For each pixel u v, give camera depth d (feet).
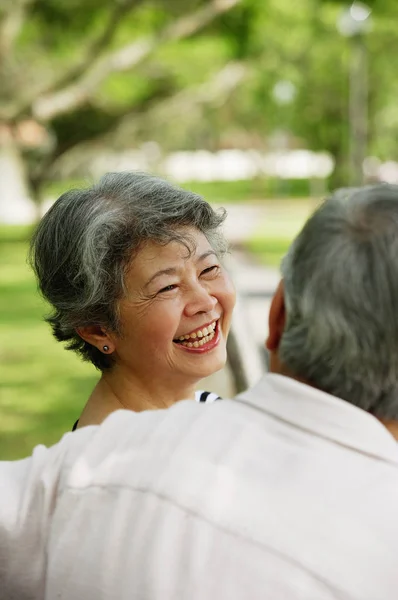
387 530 5.26
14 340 51.08
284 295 5.81
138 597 5.39
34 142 136.56
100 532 5.71
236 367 22.89
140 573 5.43
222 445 5.70
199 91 121.70
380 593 5.12
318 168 221.05
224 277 8.41
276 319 6.00
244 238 113.60
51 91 71.72
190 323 8.14
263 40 84.79
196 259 8.14
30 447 29.07
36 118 71.97
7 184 177.47
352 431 5.49
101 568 5.59
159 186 8.17
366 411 5.59
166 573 5.36
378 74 141.79
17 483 6.43
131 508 5.66
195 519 5.43
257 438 5.68
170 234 8.00
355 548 5.20
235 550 5.29
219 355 8.41
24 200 172.96
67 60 92.63
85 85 70.49
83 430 6.48
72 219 7.99
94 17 76.28
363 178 121.70
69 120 139.03
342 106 155.74
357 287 5.32
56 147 143.23
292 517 5.32
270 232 124.88
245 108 190.90
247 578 5.21
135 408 8.43
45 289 8.21
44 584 6.21
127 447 6.00
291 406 5.67
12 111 71.82
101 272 7.89
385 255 5.31
